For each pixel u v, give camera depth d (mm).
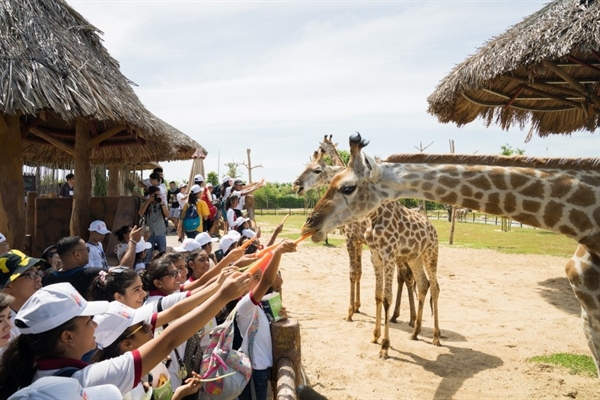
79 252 4543
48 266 5555
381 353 6914
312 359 6824
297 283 12312
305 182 10742
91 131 9648
